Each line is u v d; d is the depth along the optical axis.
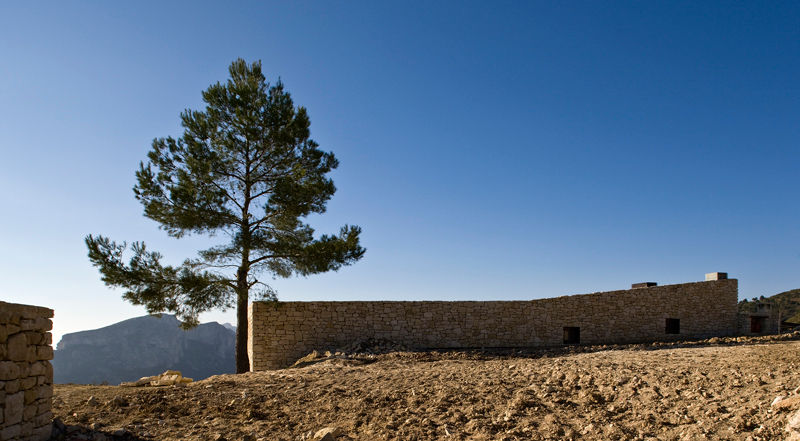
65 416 8.66
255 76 20.78
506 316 23.97
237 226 19.80
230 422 9.01
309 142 21.23
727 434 6.69
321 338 21.78
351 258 20.67
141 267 18.09
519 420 8.57
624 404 8.79
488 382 11.35
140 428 8.27
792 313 45.28
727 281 26.62
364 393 11.08
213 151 19.27
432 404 9.88
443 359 17.48
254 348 21.14
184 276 18.16
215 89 20.02
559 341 24.39
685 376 9.82
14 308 6.34
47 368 7.07
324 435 7.68
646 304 25.61
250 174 20.48
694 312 25.95
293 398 10.85
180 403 10.15
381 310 22.64
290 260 20.38
